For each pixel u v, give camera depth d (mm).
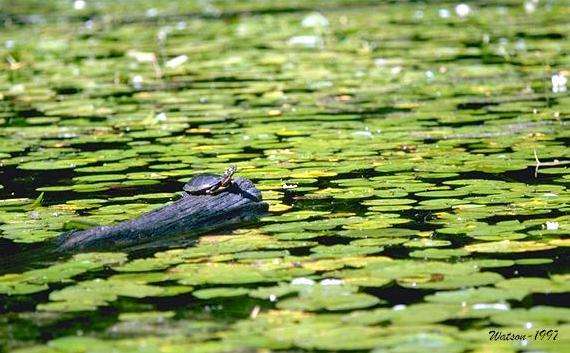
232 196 9711
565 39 21531
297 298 7297
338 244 8562
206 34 24406
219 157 12047
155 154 12344
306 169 11320
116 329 6840
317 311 7043
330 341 6500
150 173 11375
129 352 6395
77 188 10828
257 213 9672
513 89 16141
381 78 17547
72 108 15602
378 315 6918
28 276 8016
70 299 7430
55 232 9195
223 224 9406
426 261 8039
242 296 7395
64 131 13883
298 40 22344
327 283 7578
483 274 7672
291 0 33438
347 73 18172
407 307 7039
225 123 14133
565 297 7152
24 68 19812
